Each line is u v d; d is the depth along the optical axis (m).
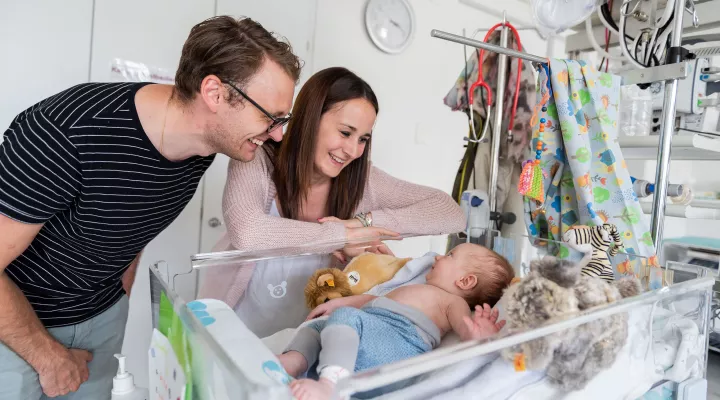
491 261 0.97
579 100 1.08
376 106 1.12
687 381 0.83
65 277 0.92
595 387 0.66
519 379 0.57
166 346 0.62
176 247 1.86
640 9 1.18
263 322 0.81
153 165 0.84
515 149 1.50
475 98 1.58
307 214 1.24
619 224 1.11
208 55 0.75
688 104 1.55
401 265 1.02
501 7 2.67
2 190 0.72
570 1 1.06
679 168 2.22
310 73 2.12
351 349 0.64
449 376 0.51
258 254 0.91
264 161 1.15
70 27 1.56
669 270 0.91
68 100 0.77
